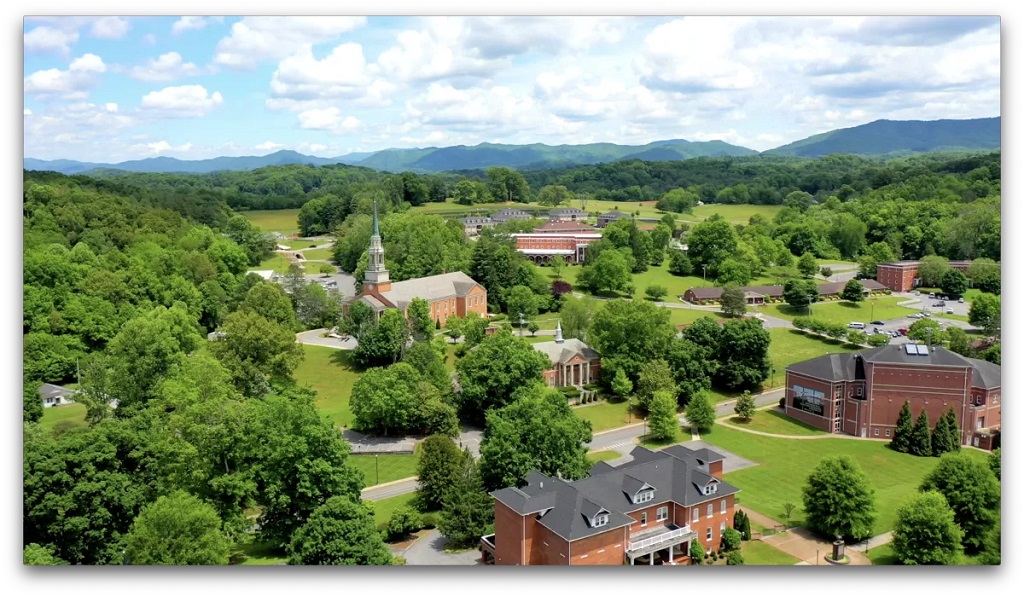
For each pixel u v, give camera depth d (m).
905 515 75.94
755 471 106.31
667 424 118.31
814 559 78.19
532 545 72.62
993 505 78.81
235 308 176.88
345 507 70.12
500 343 126.38
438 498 90.75
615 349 142.50
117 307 149.50
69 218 195.88
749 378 143.25
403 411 116.81
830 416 124.81
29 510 68.12
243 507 82.44
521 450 87.88
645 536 75.62
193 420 82.81
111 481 72.75
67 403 124.19
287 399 87.00
